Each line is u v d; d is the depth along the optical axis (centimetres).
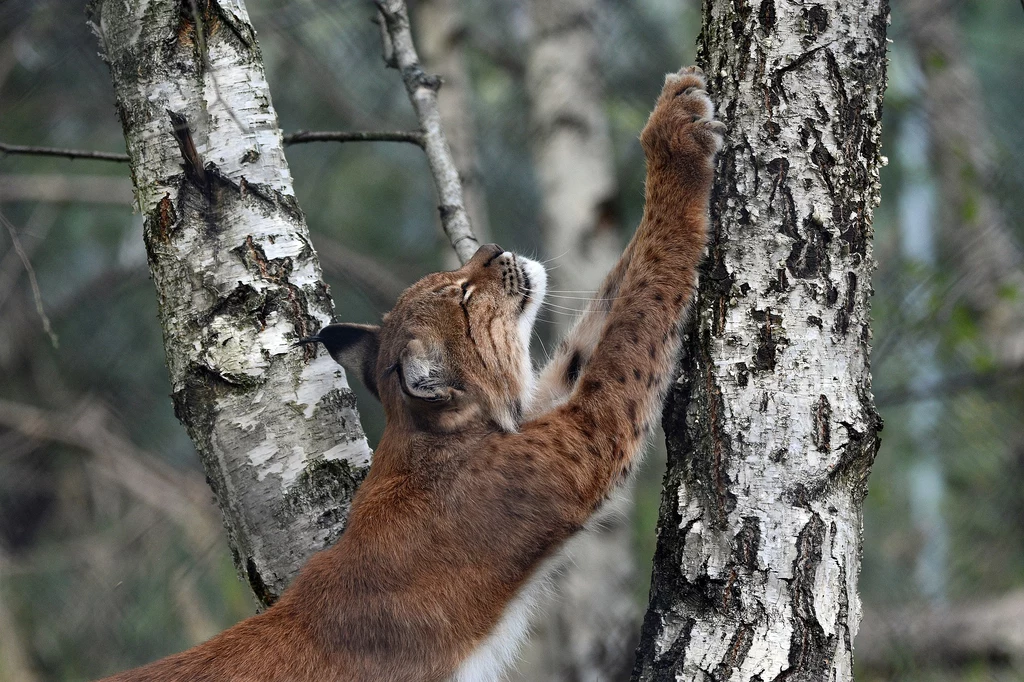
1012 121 2056
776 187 695
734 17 721
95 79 1980
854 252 694
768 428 678
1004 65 2236
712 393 696
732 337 695
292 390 807
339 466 820
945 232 1919
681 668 663
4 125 1973
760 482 674
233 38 848
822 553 660
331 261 2009
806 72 696
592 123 1856
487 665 816
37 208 2006
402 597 794
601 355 858
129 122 830
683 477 701
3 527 1991
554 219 1841
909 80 1962
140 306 2103
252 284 809
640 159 1997
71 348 2084
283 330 812
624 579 1741
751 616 657
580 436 835
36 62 1842
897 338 1709
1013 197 1862
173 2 834
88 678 1733
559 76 1856
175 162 817
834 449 675
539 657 1722
